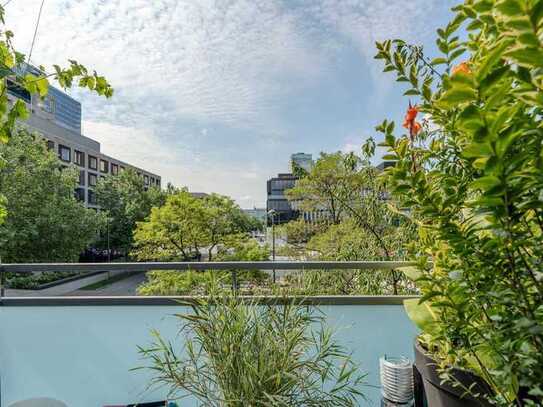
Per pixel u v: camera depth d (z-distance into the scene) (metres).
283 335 1.20
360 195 4.35
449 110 0.77
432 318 1.12
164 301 1.68
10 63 1.17
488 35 0.69
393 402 1.30
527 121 0.51
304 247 5.80
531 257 0.61
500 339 0.66
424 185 0.74
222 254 9.67
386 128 0.79
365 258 3.49
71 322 1.71
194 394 1.14
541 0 0.40
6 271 1.77
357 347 1.64
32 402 1.40
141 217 18.58
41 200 11.52
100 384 1.67
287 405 0.99
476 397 0.88
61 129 20.45
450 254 0.86
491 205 0.54
